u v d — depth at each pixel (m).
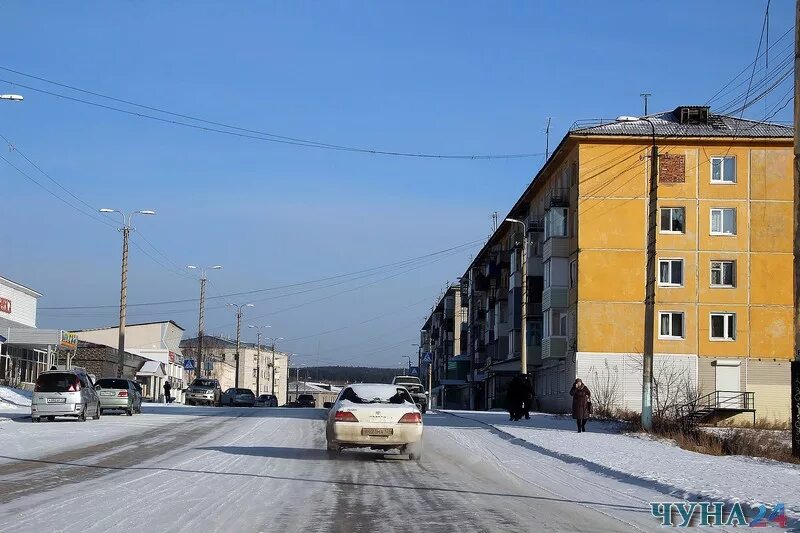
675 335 50.53
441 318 121.81
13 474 15.62
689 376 49.97
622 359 50.41
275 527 10.30
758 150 50.91
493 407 75.25
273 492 13.52
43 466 17.12
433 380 131.25
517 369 63.09
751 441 24.98
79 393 33.97
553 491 14.92
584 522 11.47
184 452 20.88
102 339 95.56
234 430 29.67
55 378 33.94
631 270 50.88
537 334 60.53
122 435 26.66
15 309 60.25
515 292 63.84
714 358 50.12
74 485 14.03
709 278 50.53
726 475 17.17
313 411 48.06
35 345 59.25
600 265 50.97
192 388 69.38
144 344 97.31
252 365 138.00
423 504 12.64
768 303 50.41
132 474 15.82
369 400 19.91
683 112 52.66
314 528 10.29
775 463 20.69
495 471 18.14
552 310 54.03
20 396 49.41
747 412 49.03
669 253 50.59
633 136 50.88
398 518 11.23
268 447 22.55
